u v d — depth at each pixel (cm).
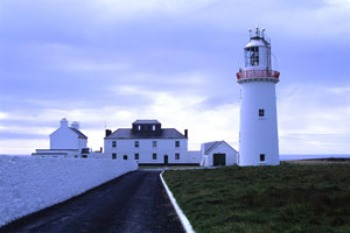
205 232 1055
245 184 2144
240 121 4756
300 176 2498
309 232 980
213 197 1650
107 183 3303
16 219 1351
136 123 9225
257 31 4750
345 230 986
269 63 4688
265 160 4541
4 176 1252
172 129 9219
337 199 1447
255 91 4603
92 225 1273
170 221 1352
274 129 4616
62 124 8188
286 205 1348
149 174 4922
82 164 2502
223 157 7706
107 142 9050
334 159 7638
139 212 1563
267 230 1002
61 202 1903
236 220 1146
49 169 1761
